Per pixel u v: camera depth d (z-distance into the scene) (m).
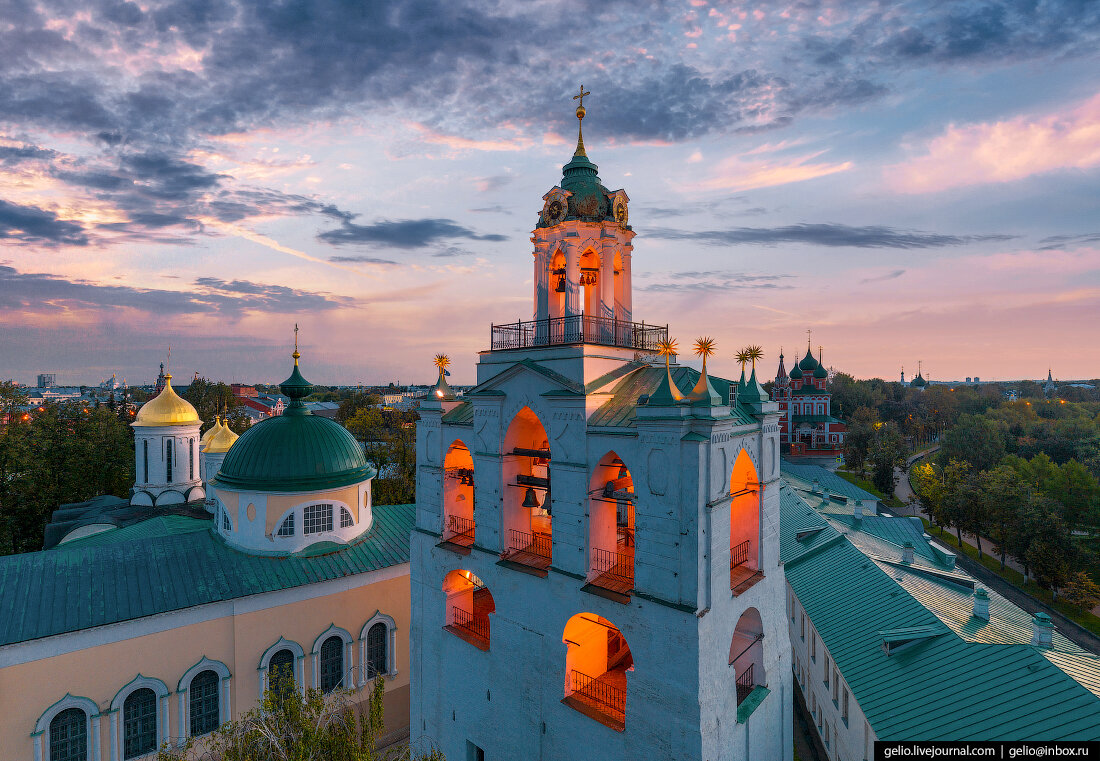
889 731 23.80
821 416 127.56
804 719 36.81
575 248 25.34
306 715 17.20
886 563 39.44
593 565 22.09
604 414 22.25
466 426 27.11
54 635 24.80
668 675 19.22
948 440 114.12
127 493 68.25
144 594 28.12
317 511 35.06
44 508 58.00
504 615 24.81
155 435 50.97
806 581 40.97
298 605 31.95
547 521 29.67
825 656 33.16
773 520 23.94
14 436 56.94
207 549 32.56
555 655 22.70
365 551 35.78
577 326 24.06
